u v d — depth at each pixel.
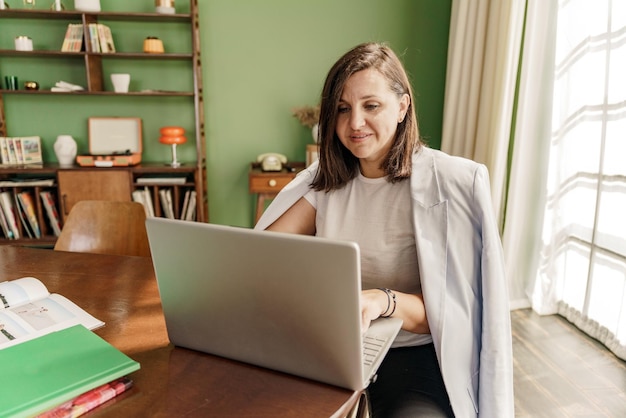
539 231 2.68
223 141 3.43
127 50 3.23
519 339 2.33
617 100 2.10
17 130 3.28
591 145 2.30
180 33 3.24
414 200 1.14
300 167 3.35
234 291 0.78
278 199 1.37
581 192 2.39
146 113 3.34
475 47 2.84
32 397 0.67
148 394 0.75
